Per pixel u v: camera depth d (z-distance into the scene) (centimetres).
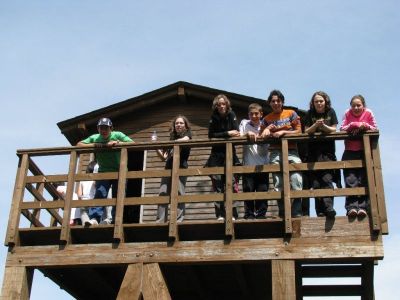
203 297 1038
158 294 780
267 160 882
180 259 794
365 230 768
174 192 823
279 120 879
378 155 799
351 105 841
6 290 816
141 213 1240
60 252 828
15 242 838
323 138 816
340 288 892
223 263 796
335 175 828
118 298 783
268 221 785
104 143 877
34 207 859
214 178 880
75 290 999
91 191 1009
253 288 1017
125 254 812
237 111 1334
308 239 775
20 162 895
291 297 746
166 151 948
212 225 806
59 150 888
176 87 1360
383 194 776
